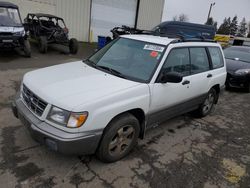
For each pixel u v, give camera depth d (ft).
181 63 13.65
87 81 10.71
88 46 52.37
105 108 9.55
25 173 9.80
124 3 63.77
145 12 70.28
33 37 42.04
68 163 10.66
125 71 12.15
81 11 55.72
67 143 8.85
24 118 10.04
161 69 12.00
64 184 9.47
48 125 9.25
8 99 16.93
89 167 10.59
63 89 9.84
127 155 11.85
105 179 10.00
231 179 11.16
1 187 8.99
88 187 9.46
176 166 11.56
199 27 43.78
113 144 10.63
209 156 12.88
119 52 13.51
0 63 28.27
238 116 19.60
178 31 42.83
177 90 13.25
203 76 15.61
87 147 9.44
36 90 9.99
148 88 11.32
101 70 12.24
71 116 8.90
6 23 32.22
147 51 12.76
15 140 11.91
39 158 10.76
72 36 56.29
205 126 16.75
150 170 10.98
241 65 27.84
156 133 14.69
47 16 41.01
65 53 40.04
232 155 13.33
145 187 9.90
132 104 10.61
